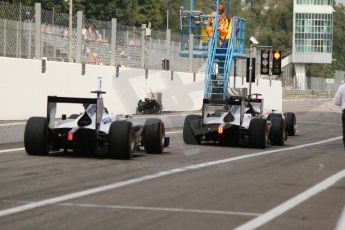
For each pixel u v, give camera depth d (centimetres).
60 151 4953
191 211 2705
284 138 6462
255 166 4428
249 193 3216
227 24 9988
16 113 7075
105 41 8969
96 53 8756
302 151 5766
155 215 2612
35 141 4491
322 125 10800
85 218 2528
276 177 3862
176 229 2367
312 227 2452
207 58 10419
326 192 3322
